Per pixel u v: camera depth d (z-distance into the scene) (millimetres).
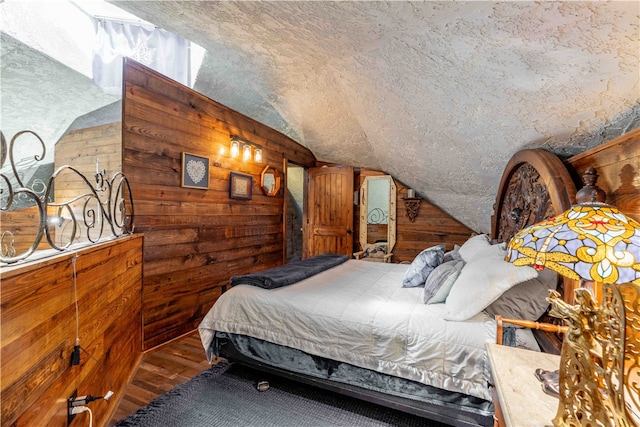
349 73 2299
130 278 2031
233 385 2027
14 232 2580
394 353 1596
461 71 1638
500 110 1791
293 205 6375
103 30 3080
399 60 1816
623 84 1228
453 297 1640
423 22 1394
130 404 1811
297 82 2902
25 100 2711
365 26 1582
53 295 1042
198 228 3080
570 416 744
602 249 668
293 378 1878
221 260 3402
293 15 1691
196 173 3016
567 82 1357
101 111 3215
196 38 2529
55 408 1062
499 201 2711
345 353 1695
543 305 1585
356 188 5156
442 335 1530
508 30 1230
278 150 4461
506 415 841
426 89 1974
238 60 2775
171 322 2771
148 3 2086
